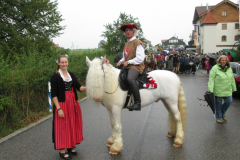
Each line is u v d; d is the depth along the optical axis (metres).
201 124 5.22
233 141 4.13
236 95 8.77
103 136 4.51
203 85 12.18
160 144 4.07
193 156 3.56
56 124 3.41
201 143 4.07
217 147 3.88
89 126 5.16
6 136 4.64
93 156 3.64
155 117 5.90
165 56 23.67
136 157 3.57
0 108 4.58
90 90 3.07
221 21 42.25
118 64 3.93
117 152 3.67
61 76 3.45
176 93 4.09
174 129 4.30
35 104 6.23
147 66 19.80
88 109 6.93
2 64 5.71
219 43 42.78
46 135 4.66
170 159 3.48
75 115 3.59
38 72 6.54
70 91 3.54
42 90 6.60
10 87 5.16
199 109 6.76
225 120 5.45
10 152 3.85
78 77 9.55
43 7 11.84
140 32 19.33
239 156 3.53
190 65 19.64
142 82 3.78
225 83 5.11
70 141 3.48
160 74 4.07
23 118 5.65
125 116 6.04
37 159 3.58
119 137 3.69
